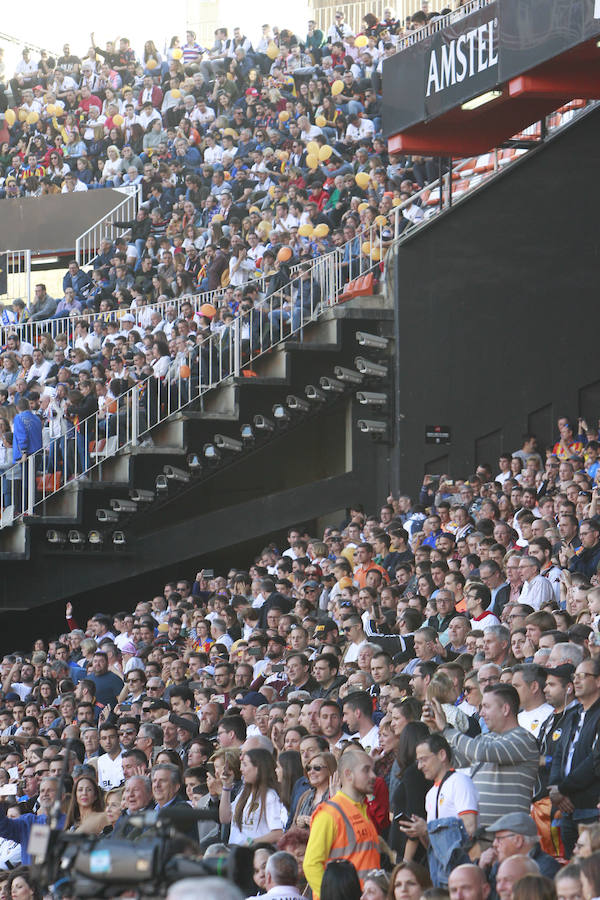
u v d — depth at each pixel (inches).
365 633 833.5
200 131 2074.3
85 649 1136.8
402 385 1428.4
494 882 436.8
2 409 1556.3
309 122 1936.5
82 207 2063.2
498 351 1451.8
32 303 1911.9
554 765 533.3
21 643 1488.7
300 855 514.9
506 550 902.4
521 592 808.9
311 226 1606.8
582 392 1470.2
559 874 374.3
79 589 1423.5
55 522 1393.9
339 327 1432.1
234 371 1435.8
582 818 509.7
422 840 495.8
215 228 1759.4
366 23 2101.4
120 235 2026.3
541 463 1232.2
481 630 688.4
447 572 887.1
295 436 1496.1
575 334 1469.0
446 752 496.7
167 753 690.8
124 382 1459.2
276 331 1449.3
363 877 487.2
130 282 1829.5
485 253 1450.5
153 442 1429.6
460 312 1444.4
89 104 2207.2
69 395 1433.3
